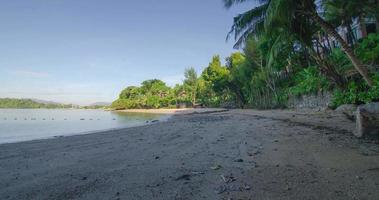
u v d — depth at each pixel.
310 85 27.39
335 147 7.65
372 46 19.78
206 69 79.06
